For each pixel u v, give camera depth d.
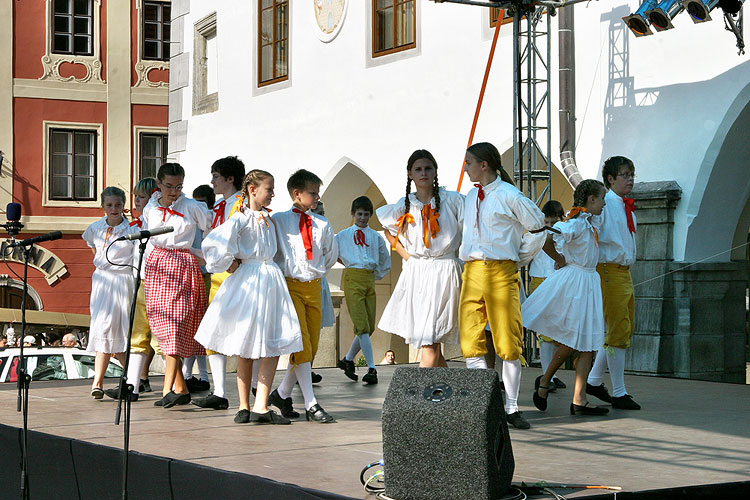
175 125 18.91
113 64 24.48
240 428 6.14
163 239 7.09
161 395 7.95
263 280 6.37
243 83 16.91
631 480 4.37
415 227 6.41
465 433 3.95
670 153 10.16
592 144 10.95
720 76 9.66
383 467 4.30
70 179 24.14
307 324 6.61
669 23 8.98
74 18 24.28
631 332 7.18
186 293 7.12
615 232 7.08
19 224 6.15
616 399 7.09
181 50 18.75
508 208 6.02
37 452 5.81
